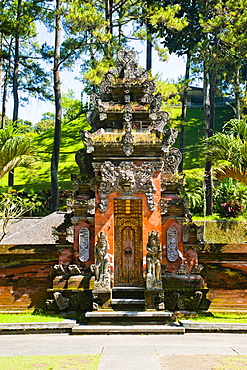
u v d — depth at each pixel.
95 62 31.92
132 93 17.44
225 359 9.92
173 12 34.78
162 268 15.73
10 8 36.00
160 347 11.33
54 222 20.17
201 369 9.07
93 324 14.34
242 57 37.66
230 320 14.78
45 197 37.91
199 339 12.65
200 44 36.72
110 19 37.47
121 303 14.95
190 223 16.12
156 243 15.23
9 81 46.69
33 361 9.83
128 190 15.75
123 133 16.41
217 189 36.97
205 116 39.59
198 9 40.22
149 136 16.23
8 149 17.78
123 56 17.81
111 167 15.77
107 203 15.77
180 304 15.53
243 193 35.62
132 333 13.66
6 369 9.09
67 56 32.53
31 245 16.70
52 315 15.59
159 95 17.17
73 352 10.83
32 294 16.62
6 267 16.78
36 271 16.77
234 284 16.39
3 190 40.09
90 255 16.03
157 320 14.48
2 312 16.34
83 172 17.05
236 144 17.00
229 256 16.48
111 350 10.99
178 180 16.55
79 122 61.69
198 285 15.66
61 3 34.16
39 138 60.12
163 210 15.83
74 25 31.59
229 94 42.62
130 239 16.59
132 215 16.59
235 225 27.61
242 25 35.25
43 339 12.85
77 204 16.17
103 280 15.07
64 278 15.84
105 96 17.62
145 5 36.28
